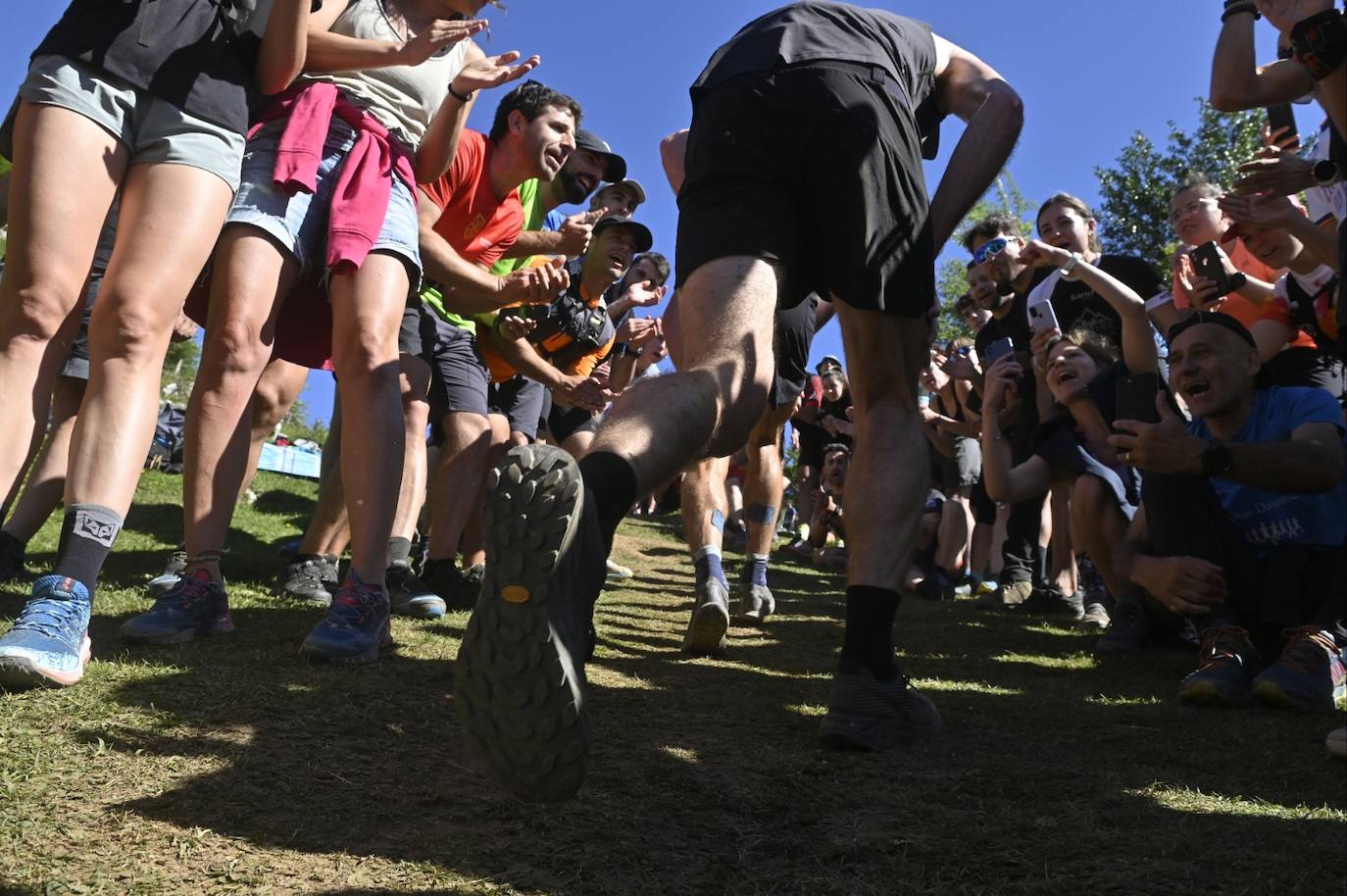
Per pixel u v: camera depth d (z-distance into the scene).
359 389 2.43
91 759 1.47
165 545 4.23
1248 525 2.77
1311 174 2.57
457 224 3.29
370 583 2.35
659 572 6.19
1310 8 1.77
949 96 2.20
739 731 1.96
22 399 1.95
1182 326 2.94
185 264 2.06
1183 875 1.29
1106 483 3.69
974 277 5.67
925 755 1.84
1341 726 2.07
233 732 1.65
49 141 1.96
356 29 2.57
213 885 1.13
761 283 1.71
